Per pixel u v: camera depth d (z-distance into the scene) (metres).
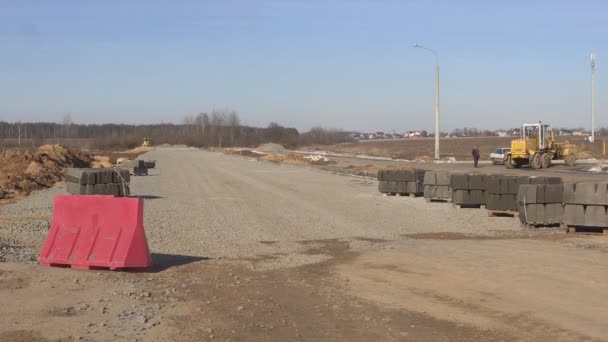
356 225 18.09
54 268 11.09
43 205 23.31
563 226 16.44
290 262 12.47
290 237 15.94
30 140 140.88
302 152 99.88
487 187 19.42
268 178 39.78
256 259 12.84
